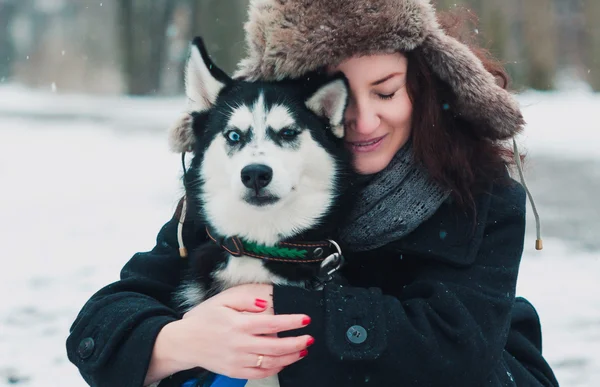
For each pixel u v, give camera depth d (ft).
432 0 9.89
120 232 23.56
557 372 12.90
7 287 18.02
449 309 7.68
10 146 46.98
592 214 24.85
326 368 7.50
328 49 8.29
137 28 86.43
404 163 8.71
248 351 7.22
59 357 13.91
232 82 9.49
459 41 9.38
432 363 7.47
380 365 7.47
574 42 82.02
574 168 33.40
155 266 9.38
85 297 17.35
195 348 7.45
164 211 26.63
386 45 8.25
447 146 8.45
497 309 7.91
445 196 8.41
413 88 8.63
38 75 132.67
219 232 9.04
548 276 18.17
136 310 8.10
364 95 8.66
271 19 8.52
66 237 23.04
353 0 8.18
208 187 9.23
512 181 9.03
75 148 45.78
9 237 23.25
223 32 70.28
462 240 8.34
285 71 8.75
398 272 8.89
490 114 8.33
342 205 8.94
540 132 42.68
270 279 8.66
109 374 7.86
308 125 9.02
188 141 9.68
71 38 143.43
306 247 8.74
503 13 59.77
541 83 66.85
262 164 8.59
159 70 87.51
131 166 38.50
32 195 30.78
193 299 8.97
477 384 7.72
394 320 7.48
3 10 151.02
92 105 76.79
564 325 14.98
